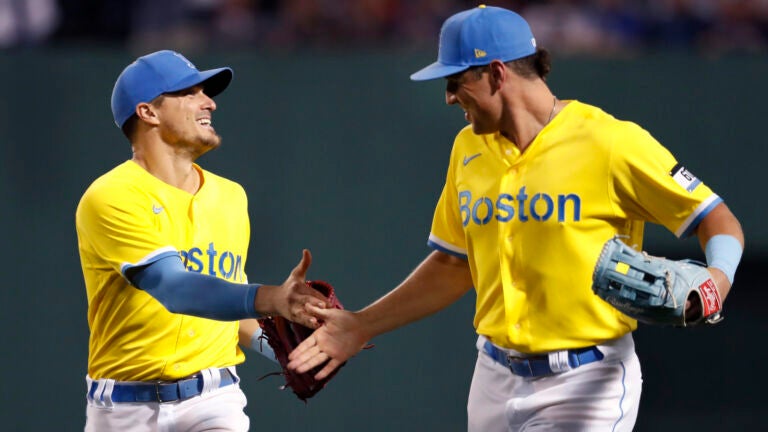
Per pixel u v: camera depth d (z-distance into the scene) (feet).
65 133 83.20
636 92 82.99
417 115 83.92
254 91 83.82
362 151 83.92
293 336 56.70
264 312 51.37
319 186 84.07
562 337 48.52
